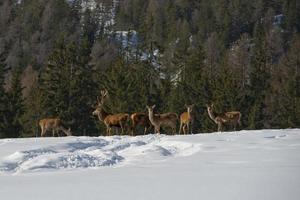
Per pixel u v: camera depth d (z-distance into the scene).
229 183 15.31
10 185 17.08
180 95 104.12
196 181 15.99
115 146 33.97
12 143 35.91
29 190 15.78
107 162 26.03
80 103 98.00
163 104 103.12
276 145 26.67
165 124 48.91
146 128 51.53
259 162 20.11
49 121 60.75
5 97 99.00
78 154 28.00
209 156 23.06
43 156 27.53
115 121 50.03
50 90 98.19
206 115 97.06
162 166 20.66
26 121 98.44
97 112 51.22
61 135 74.94
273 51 193.75
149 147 29.83
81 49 107.31
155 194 14.20
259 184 14.90
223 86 103.44
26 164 25.95
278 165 18.94
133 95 97.44
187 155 25.05
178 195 13.93
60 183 17.00
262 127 106.94
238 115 56.62
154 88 105.94
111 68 104.06
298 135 34.22
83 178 18.08
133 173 18.77
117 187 15.55
